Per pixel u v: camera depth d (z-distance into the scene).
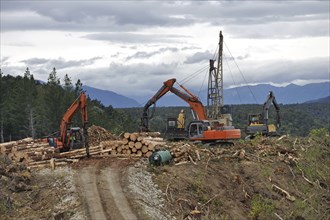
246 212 25.27
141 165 27.38
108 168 26.59
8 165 25.39
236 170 29.34
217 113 45.25
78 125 71.50
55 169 26.31
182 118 37.03
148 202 22.11
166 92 38.72
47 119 77.69
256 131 41.38
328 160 33.81
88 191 22.56
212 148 32.84
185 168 27.34
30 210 20.97
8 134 78.00
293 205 27.03
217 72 46.50
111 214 20.09
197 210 23.09
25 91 75.31
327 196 29.23
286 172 30.72
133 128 91.81
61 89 86.44
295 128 99.75
